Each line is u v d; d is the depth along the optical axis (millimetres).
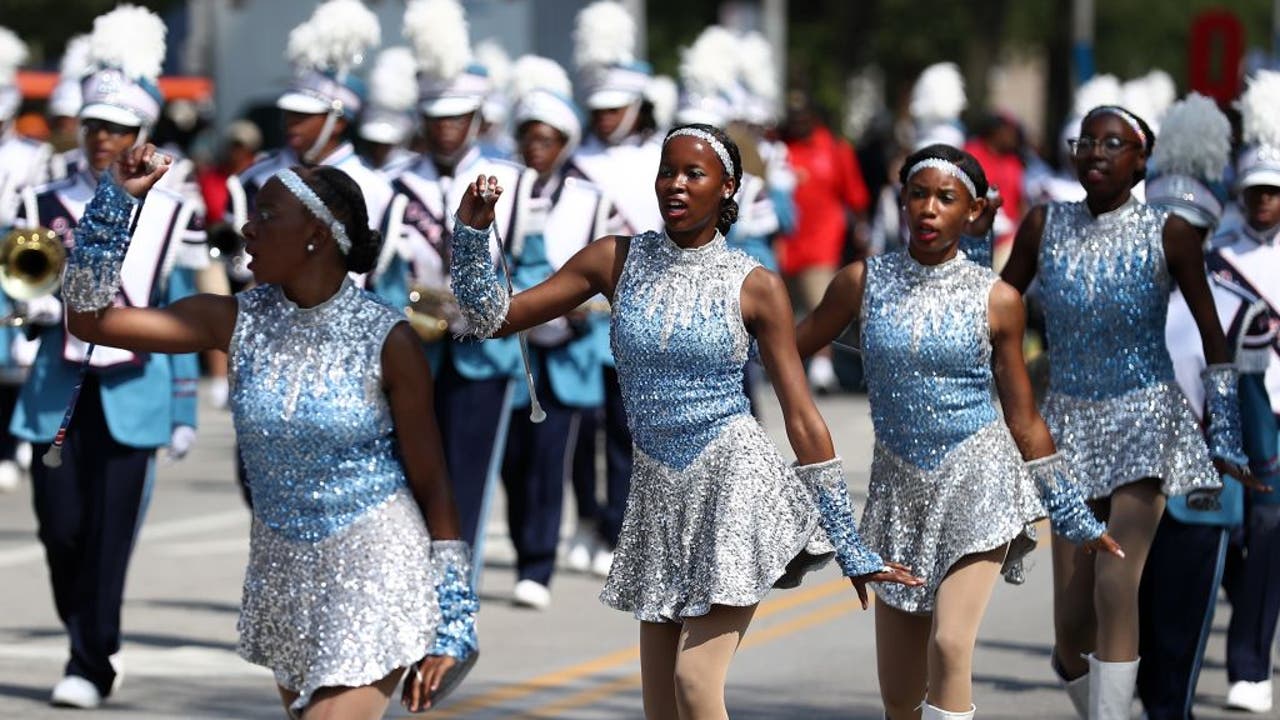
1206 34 40906
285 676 13492
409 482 13562
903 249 17031
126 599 26922
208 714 20703
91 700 20922
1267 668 21375
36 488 21109
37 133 47625
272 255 13266
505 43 52938
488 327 14859
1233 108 23984
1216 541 19703
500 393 24906
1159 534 19719
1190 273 18766
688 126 14641
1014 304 16500
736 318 14516
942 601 16297
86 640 20953
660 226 29109
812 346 17156
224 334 13594
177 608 26312
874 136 59500
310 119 23828
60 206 21344
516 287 25422
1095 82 32844
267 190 13312
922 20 101000
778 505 14531
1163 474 18578
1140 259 18703
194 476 39281
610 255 14914
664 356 14531
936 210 16391
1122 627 18531
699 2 96688
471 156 24812
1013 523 16344
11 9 71188
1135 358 18781
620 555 14914
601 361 27203
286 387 13266
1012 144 52062
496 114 35406
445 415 24875
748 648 24391
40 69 67562
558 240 26250
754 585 14336
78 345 20734
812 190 49781
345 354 13305
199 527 33094
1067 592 19203
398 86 28875
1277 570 21172
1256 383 20656
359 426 13273
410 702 13281
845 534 14828
